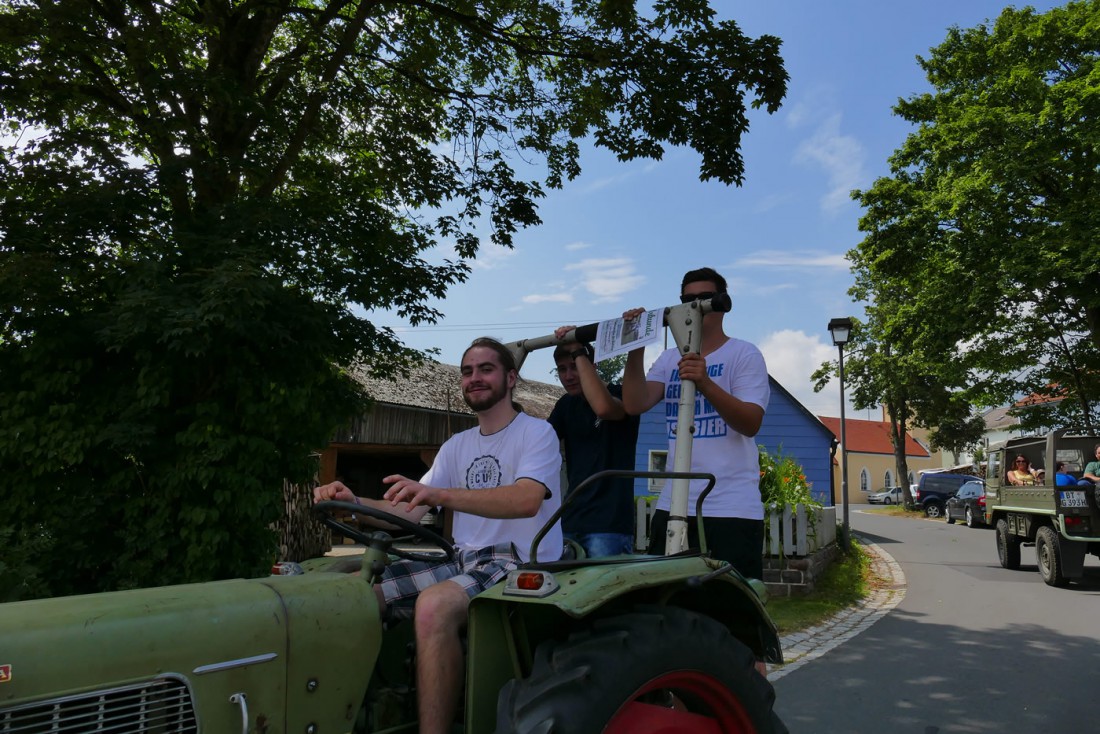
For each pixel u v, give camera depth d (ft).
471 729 8.13
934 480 128.16
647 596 9.68
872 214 85.66
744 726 9.23
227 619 7.18
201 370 27.17
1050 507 40.70
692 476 9.61
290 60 31.89
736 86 34.94
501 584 8.50
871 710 18.06
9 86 27.43
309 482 30.40
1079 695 19.25
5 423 25.77
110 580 25.46
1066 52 76.95
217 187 28.58
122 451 25.53
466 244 37.42
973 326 79.25
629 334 11.50
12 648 6.12
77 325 26.07
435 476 11.09
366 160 38.40
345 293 30.22
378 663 9.05
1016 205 76.33
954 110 80.18
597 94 37.60
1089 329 78.54
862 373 138.82
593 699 7.85
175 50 27.45
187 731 6.79
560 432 15.25
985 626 28.45
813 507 39.37
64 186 26.43
